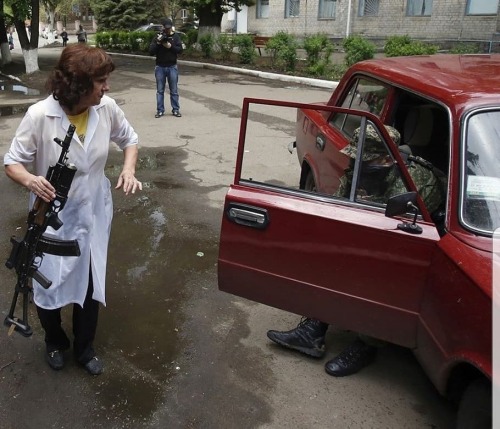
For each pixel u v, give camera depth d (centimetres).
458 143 250
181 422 271
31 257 259
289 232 272
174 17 3497
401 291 254
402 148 320
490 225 232
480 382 220
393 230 250
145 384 298
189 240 485
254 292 292
